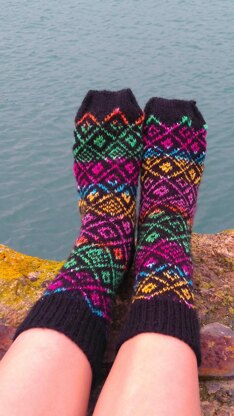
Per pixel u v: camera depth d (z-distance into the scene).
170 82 11.27
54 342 0.51
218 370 0.60
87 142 0.84
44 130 8.11
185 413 0.46
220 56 13.02
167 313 0.54
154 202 0.76
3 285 0.70
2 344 0.63
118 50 14.13
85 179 0.81
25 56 13.37
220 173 6.04
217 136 7.42
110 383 0.49
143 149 0.85
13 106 9.43
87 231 0.68
